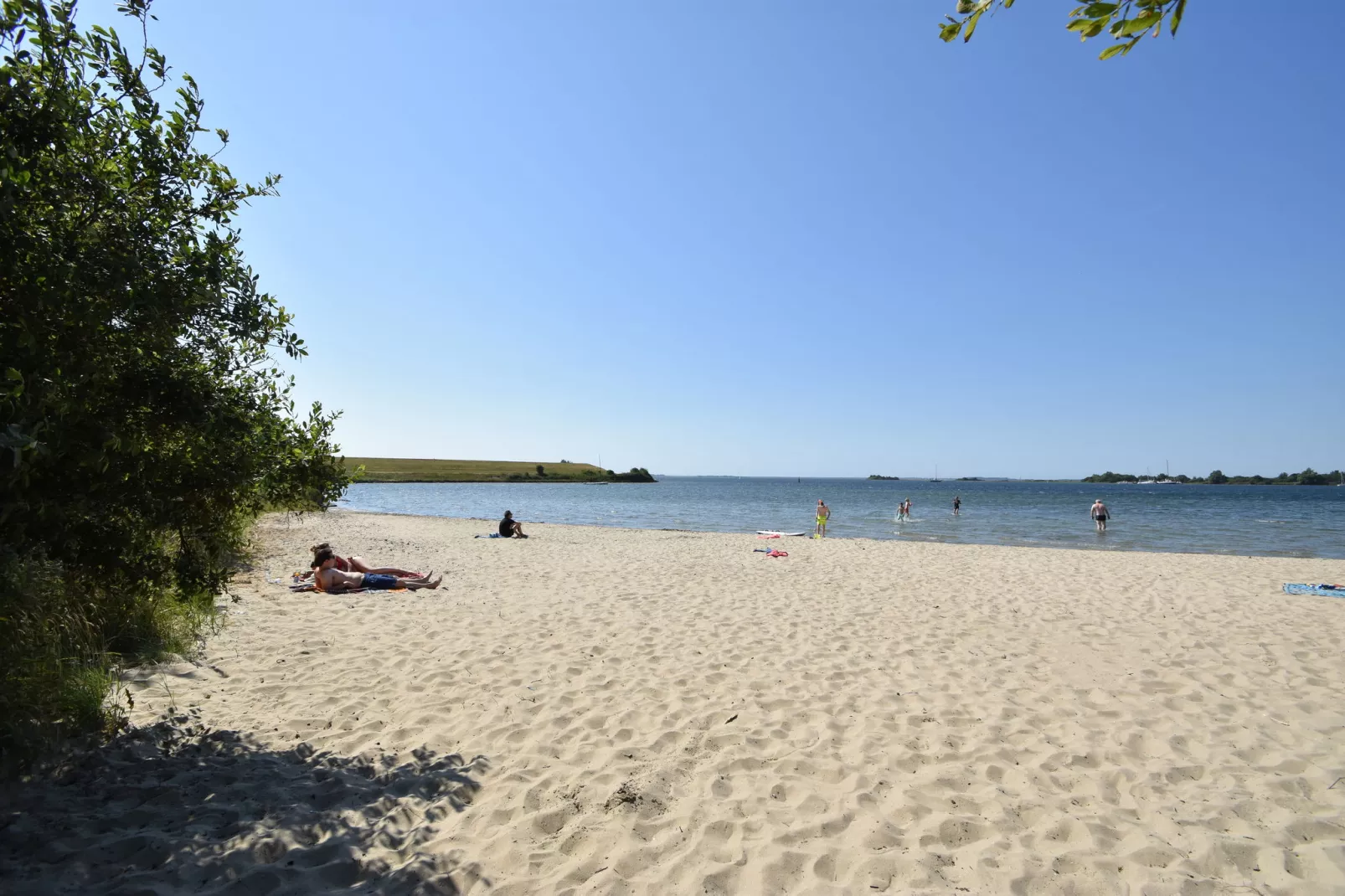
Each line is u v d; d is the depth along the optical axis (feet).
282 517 84.99
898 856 11.01
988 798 13.15
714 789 13.53
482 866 10.80
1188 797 13.16
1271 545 76.33
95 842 10.87
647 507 171.01
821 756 15.16
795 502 207.31
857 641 25.57
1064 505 186.50
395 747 15.67
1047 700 18.95
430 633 26.37
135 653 20.42
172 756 14.65
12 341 9.57
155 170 11.93
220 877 10.23
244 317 13.74
